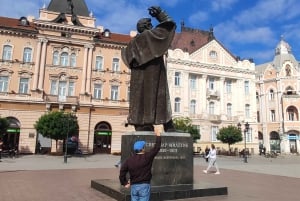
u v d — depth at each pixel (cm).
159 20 905
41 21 3828
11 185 1034
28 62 3788
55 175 1386
